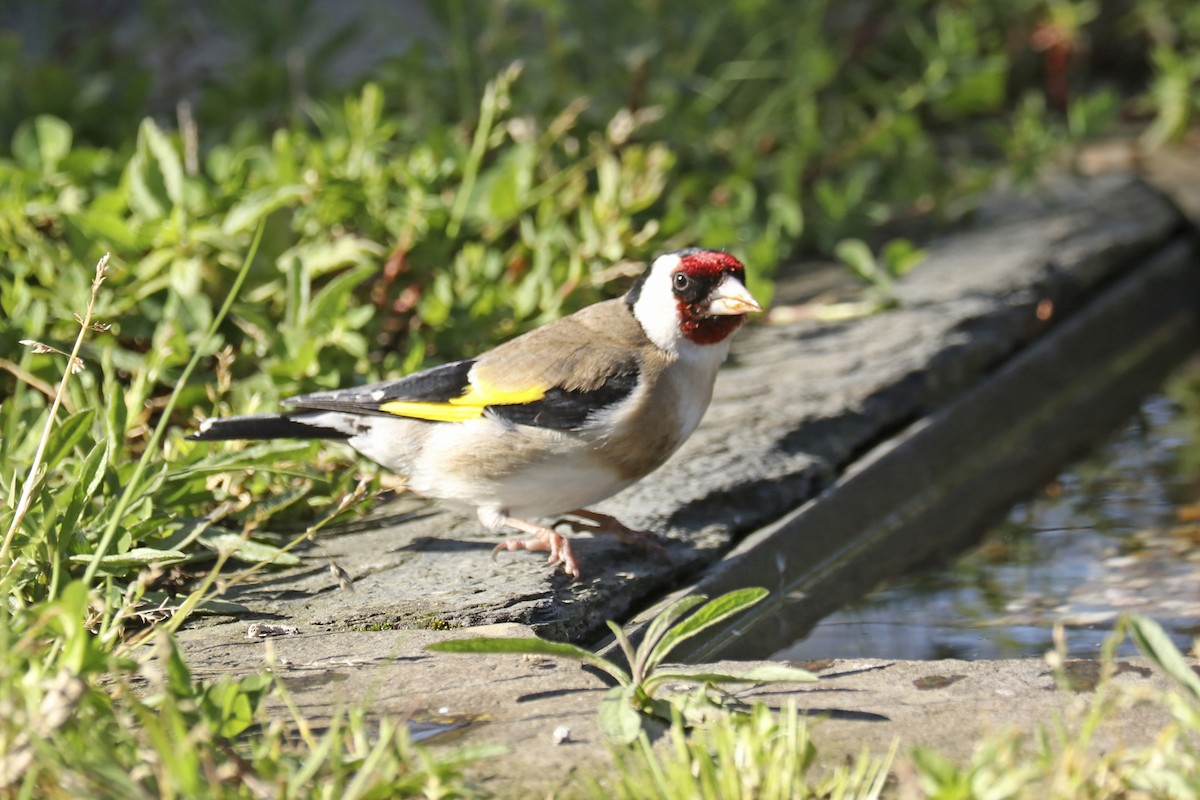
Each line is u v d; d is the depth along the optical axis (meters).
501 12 15.98
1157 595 9.16
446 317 11.36
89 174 12.27
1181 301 15.55
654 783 5.52
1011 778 5.07
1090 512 10.77
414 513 9.52
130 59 16.56
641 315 8.81
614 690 6.15
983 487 11.40
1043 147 16.83
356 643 7.29
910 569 9.95
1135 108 21.34
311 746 5.61
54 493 8.11
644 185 13.44
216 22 18.14
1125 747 5.93
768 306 12.99
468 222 12.61
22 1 18.58
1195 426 12.62
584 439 8.45
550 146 14.04
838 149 17.25
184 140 13.23
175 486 8.53
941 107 18.59
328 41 16.78
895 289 13.75
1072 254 14.55
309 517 9.36
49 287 10.73
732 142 16.61
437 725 6.30
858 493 10.21
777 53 18.67
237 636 7.43
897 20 20.22
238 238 11.16
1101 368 13.90
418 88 15.40
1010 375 12.56
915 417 11.53
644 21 17.09
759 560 9.08
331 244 11.55
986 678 6.77
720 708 6.15
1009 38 21.59
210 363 10.38
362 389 8.80
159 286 10.53
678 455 10.15
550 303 11.91
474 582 8.22
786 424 10.69
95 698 5.68
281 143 11.83
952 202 16.50
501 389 8.45
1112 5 22.75
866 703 6.51
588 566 8.56
